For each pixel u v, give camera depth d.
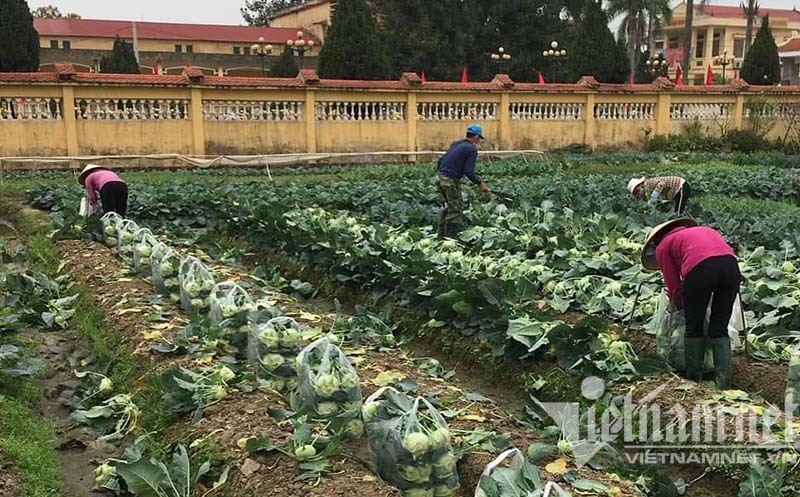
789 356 6.12
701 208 11.87
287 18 58.59
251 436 4.38
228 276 8.91
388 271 8.34
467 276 7.75
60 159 19.19
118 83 20.11
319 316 7.19
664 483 4.53
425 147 24.72
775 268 7.82
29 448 4.80
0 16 22.36
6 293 7.90
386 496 3.72
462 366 7.04
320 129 22.97
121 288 7.77
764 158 24.97
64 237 10.45
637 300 6.82
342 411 4.47
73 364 6.52
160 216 12.74
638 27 52.62
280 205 11.88
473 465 4.23
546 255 8.95
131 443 5.06
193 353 5.77
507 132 25.78
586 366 5.89
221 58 49.16
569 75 30.94
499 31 45.50
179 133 21.20
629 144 28.20
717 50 67.31
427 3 43.16
